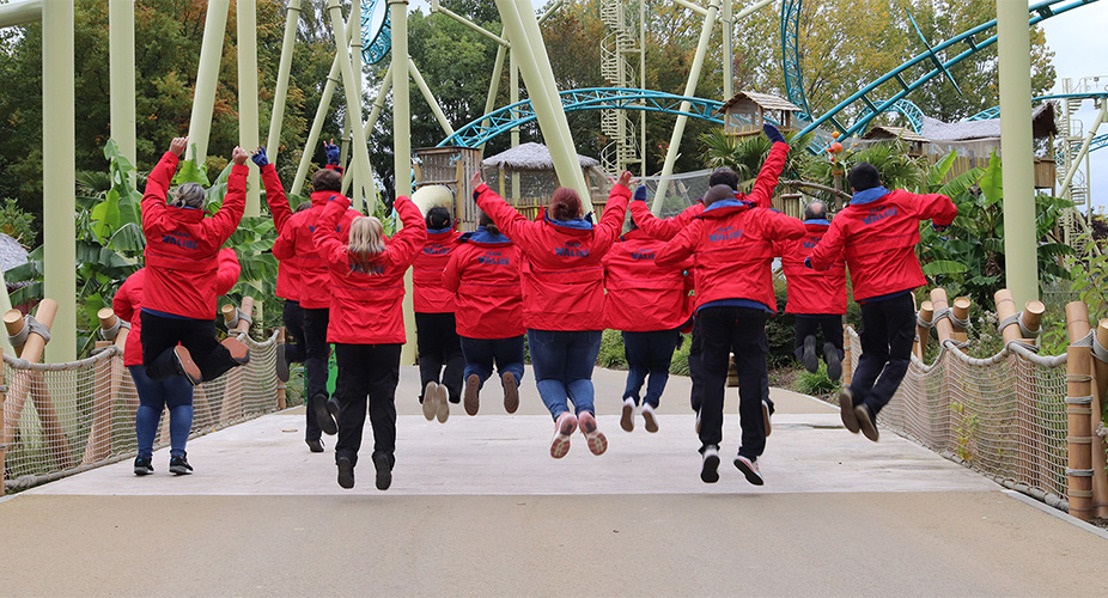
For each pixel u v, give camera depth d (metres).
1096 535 6.18
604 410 14.18
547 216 7.73
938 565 5.55
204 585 5.30
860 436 10.95
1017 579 5.27
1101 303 9.21
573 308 7.75
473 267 8.81
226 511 7.12
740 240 7.54
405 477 8.51
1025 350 7.79
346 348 7.53
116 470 9.10
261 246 16.00
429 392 9.55
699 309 7.64
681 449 10.03
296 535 6.38
